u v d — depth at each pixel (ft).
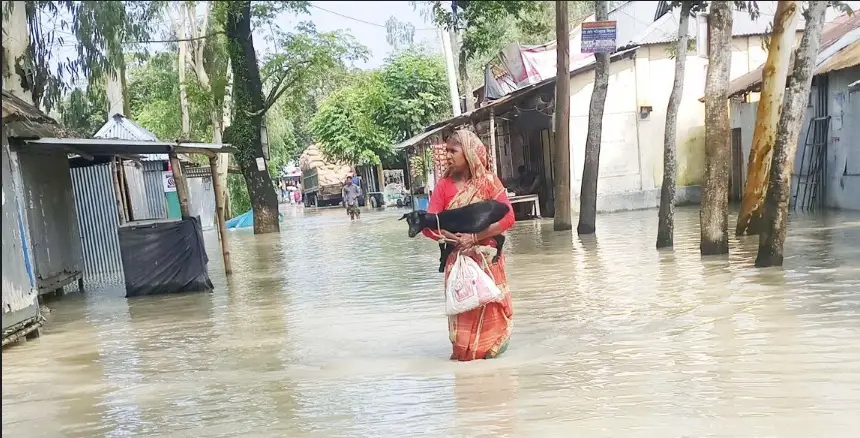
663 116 68.28
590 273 31.89
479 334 18.03
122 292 39.99
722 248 34.01
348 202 96.89
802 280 26.02
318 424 14.06
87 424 15.35
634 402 13.84
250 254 56.18
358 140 120.16
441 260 18.33
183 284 37.35
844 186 50.11
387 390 16.02
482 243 17.90
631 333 20.01
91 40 39.47
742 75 68.95
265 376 18.47
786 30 35.19
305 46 65.10
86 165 49.42
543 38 73.26
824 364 15.58
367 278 37.19
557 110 51.60
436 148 18.51
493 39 66.80
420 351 20.07
